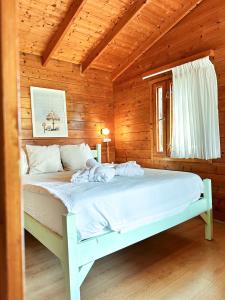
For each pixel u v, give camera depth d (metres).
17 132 0.54
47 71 3.99
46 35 3.57
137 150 4.47
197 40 3.42
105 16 3.50
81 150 3.85
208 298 1.63
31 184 2.18
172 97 3.72
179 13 3.56
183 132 3.47
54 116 4.05
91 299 1.64
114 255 2.29
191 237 2.68
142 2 3.25
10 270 0.53
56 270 2.03
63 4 3.14
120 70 4.64
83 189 1.90
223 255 2.23
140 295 1.67
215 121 3.12
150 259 2.20
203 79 3.21
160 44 3.95
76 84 4.35
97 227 1.65
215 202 3.26
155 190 2.08
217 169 3.22
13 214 0.53
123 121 4.73
